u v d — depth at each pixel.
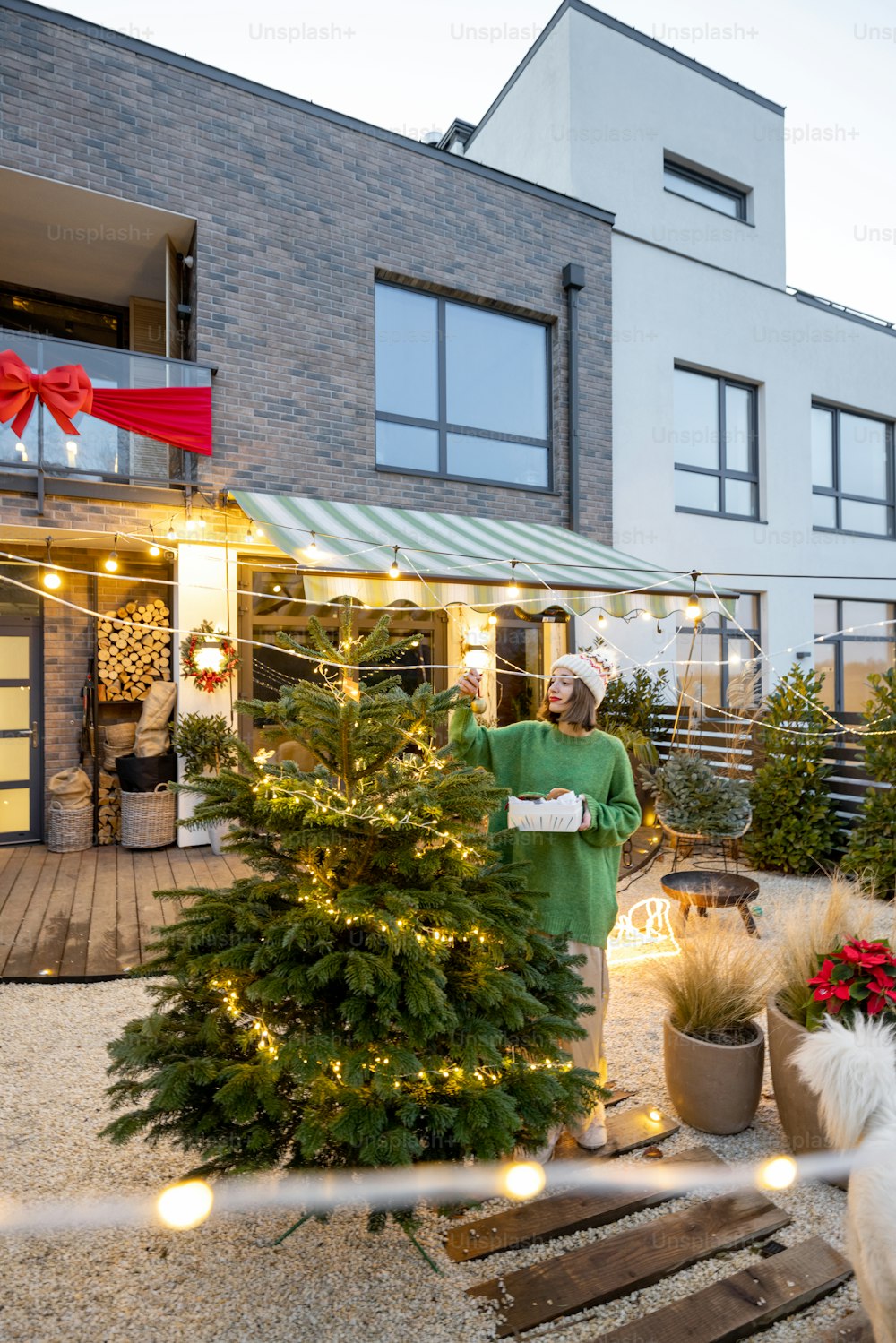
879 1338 1.93
